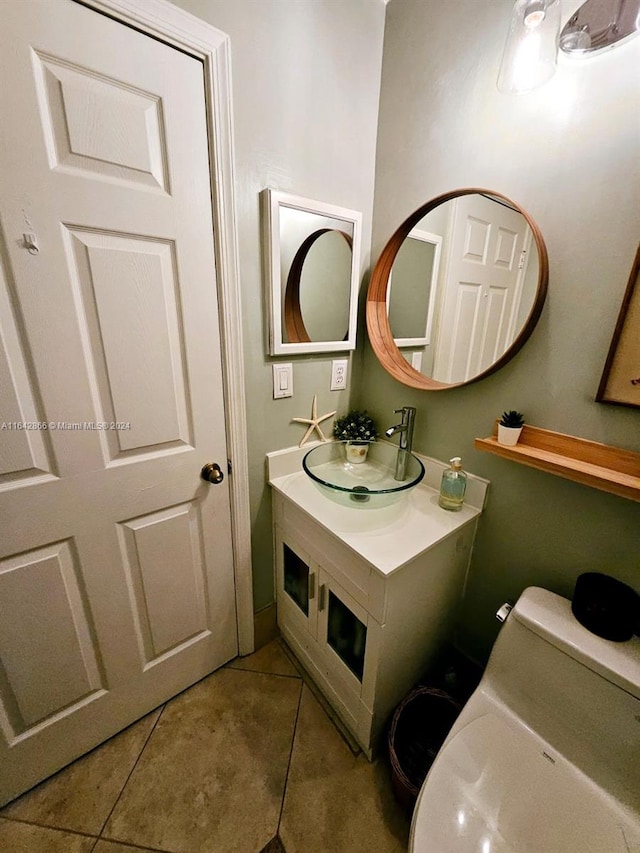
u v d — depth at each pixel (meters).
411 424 1.26
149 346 0.95
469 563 1.23
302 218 1.13
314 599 1.23
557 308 0.89
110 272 0.85
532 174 0.89
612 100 0.74
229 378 1.12
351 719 1.15
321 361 1.35
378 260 1.31
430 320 1.19
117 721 1.16
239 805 1.00
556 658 0.82
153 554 1.11
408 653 1.11
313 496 1.23
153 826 0.96
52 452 0.87
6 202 0.71
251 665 1.42
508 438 0.98
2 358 0.77
